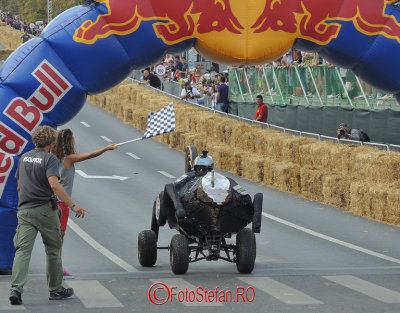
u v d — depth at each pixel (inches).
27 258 564.1
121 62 804.0
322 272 705.6
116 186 1368.1
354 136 1348.4
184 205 707.4
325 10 839.7
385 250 858.8
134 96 2305.6
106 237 941.2
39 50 777.6
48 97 775.7
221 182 705.6
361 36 845.2
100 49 791.7
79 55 785.6
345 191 1135.6
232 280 662.5
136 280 663.8
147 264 759.1
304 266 754.8
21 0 5285.4
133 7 802.8
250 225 1038.4
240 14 833.5
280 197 1255.5
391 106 1360.7
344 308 549.6
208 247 714.2
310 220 1059.9
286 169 1294.3
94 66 791.7
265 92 1820.9
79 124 2234.3
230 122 1617.9
